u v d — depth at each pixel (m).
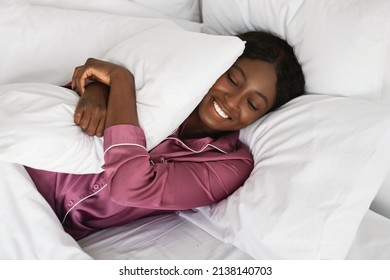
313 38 0.93
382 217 0.94
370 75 0.89
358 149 0.78
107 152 0.78
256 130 0.99
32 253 0.75
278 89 0.96
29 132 0.72
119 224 0.97
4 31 1.05
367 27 0.86
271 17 1.00
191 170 0.91
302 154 0.83
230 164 0.95
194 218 0.96
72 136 0.76
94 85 0.87
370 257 0.83
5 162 0.76
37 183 0.86
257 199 0.83
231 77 0.93
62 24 1.09
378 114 0.81
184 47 0.85
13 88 0.82
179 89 0.82
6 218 0.75
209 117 0.96
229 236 0.86
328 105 0.89
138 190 0.81
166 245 0.88
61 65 1.06
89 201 0.91
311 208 0.77
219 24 1.12
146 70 0.85
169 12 1.30
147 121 0.83
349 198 0.76
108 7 1.23
